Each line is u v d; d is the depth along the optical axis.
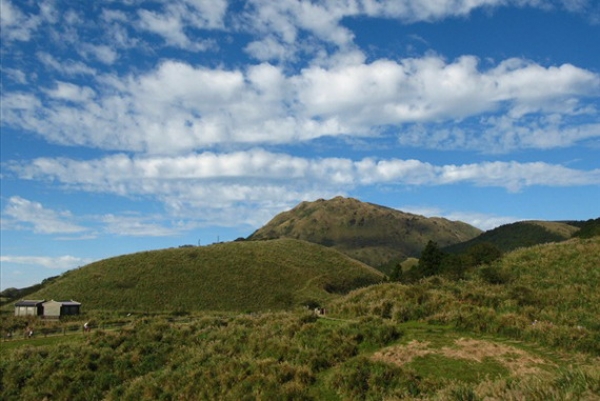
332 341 25.30
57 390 26.70
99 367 28.56
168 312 69.44
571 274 37.47
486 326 26.62
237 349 27.64
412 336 25.47
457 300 31.83
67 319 61.00
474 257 47.28
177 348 29.92
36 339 40.12
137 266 92.06
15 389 27.30
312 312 32.94
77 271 94.31
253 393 21.50
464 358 21.94
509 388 13.84
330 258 109.19
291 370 22.64
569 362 21.16
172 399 23.39
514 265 42.59
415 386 19.50
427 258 54.31
